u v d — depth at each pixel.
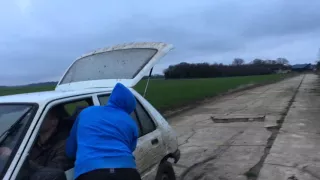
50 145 3.79
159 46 5.13
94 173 3.04
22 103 3.37
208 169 7.40
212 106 21.81
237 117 15.51
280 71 157.00
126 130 3.34
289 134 10.79
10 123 3.16
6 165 2.80
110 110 3.40
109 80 4.89
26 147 2.96
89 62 5.42
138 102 4.80
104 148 3.16
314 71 155.50
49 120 3.82
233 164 7.68
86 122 3.30
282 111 16.89
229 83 60.28
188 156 8.62
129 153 3.25
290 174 6.79
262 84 57.25
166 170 4.97
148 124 4.81
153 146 4.62
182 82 68.75
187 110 19.95
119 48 5.37
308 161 7.62
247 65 140.62
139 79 4.84
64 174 3.00
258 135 10.88
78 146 3.22
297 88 39.12
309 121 13.24
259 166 7.41
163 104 21.91
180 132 12.42
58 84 5.38
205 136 11.29
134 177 3.21
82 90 4.12
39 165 3.25
